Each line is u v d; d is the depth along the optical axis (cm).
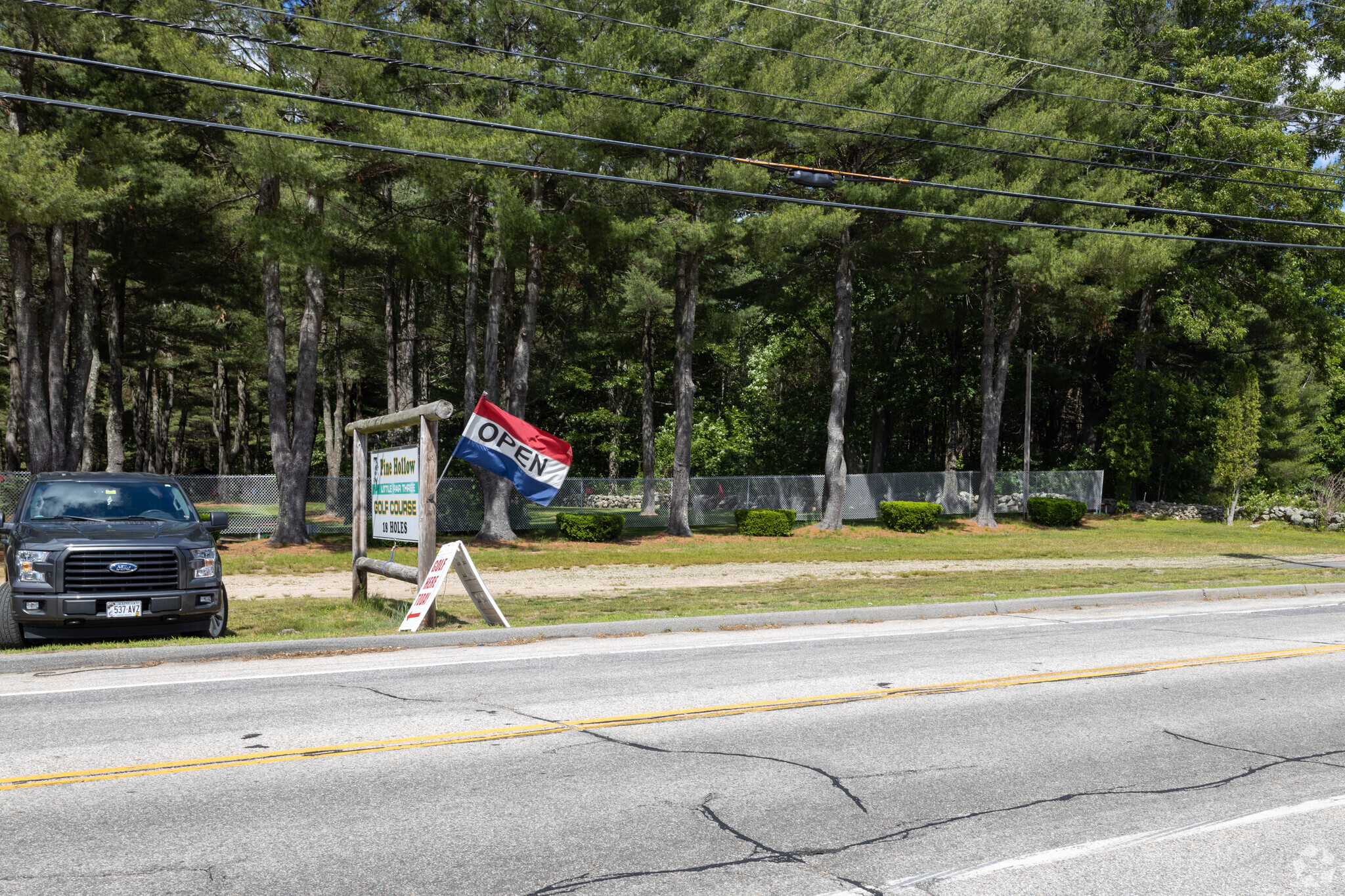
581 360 4353
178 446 6078
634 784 547
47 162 1984
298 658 970
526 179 2614
